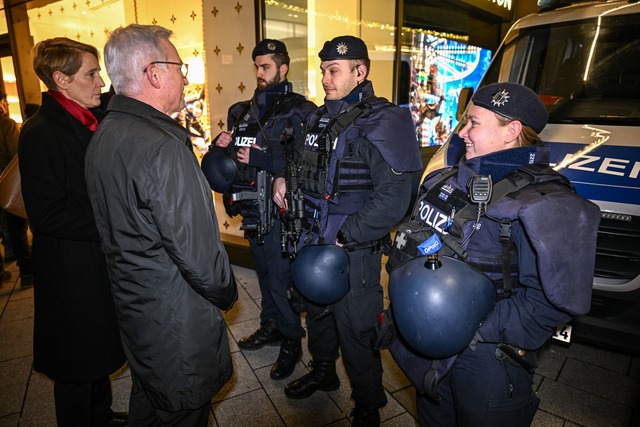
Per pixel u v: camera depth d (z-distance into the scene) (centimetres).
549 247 89
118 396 216
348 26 444
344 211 163
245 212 234
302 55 407
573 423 189
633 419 190
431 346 96
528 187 98
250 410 203
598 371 227
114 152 111
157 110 119
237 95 364
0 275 364
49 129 145
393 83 481
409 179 158
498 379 106
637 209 187
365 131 154
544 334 97
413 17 497
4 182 173
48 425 194
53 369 154
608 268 191
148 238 112
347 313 168
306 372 233
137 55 116
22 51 548
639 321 188
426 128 566
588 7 291
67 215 146
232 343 262
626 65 261
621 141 221
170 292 116
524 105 101
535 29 299
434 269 98
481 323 101
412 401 207
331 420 196
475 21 623
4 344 263
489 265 104
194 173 113
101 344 158
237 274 372
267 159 213
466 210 105
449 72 589
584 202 92
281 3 364
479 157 105
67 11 504
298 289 160
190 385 120
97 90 161
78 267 151
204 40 366
